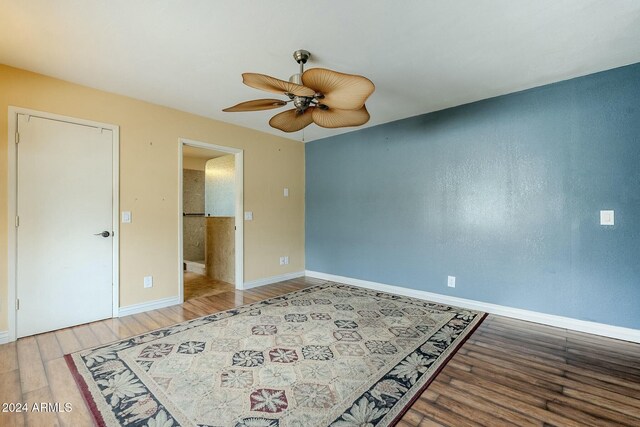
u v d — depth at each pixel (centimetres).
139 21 192
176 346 238
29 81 259
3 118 247
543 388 184
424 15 186
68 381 190
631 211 247
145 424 152
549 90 285
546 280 288
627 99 249
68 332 267
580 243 270
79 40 213
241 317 305
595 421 155
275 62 245
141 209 324
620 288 253
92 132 292
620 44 218
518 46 221
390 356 222
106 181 301
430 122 366
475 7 179
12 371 202
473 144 332
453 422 154
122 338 254
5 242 248
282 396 175
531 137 295
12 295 250
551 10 181
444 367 208
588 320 267
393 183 401
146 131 328
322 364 211
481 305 326
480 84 287
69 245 279
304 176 516
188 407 165
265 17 188
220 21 192
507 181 309
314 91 190
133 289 318
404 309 331
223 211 578
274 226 465
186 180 640
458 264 343
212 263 500
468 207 336
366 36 209
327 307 338
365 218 431
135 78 274
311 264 507
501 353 228
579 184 271
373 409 164
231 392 179
